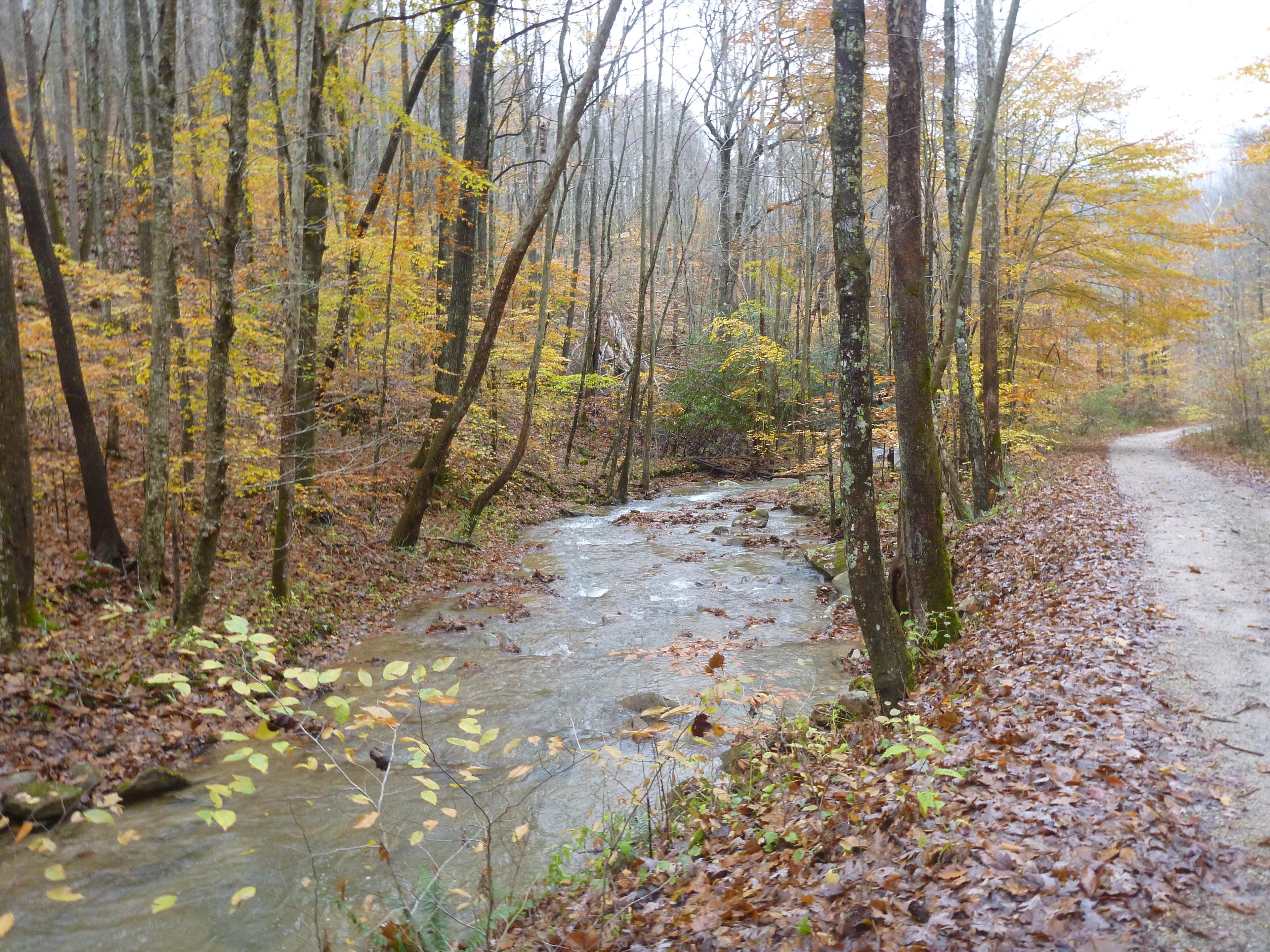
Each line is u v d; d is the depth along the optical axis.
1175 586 9.20
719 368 31.86
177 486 11.70
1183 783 4.54
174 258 11.49
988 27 15.91
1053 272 21.89
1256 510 14.16
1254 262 34.53
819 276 25.05
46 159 15.59
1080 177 20.16
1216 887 3.52
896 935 3.41
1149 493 16.55
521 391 24.58
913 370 8.41
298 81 12.20
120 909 5.04
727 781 6.16
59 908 5.03
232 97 8.73
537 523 21.34
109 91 19.05
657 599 13.51
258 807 6.41
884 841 4.30
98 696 7.75
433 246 18.17
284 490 10.91
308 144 13.41
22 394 8.50
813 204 22.30
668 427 32.44
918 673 7.98
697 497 26.38
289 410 10.83
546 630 11.72
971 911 3.49
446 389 18.86
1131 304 21.80
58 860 5.52
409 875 5.38
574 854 5.53
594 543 18.58
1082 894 3.51
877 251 21.64
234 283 10.93
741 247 32.78
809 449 29.17
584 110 13.85
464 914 4.77
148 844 5.80
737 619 12.22
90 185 17.25
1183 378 38.72
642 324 25.20
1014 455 23.97
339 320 15.32
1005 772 4.82
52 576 10.07
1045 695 6.09
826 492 22.75
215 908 5.05
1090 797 4.37
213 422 9.23
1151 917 3.34
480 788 6.79
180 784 6.69
